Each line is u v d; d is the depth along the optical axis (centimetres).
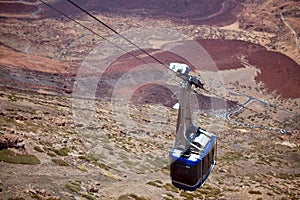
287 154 10256
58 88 14538
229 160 8475
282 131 14675
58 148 4831
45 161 4116
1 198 2720
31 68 18488
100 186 3938
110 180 4294
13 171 3434
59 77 17350
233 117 16562
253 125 15600
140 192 4159
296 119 18400
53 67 19800
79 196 3341
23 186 3089
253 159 9050
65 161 4425
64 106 9244
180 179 2355
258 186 6056
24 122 5884
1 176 3184
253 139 11988
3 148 3962
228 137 11619
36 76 16488
